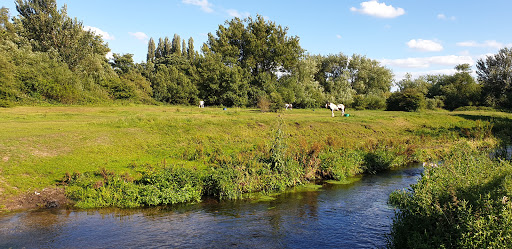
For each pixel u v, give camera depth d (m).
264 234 9.94
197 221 11.10
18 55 46.56
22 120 27.11
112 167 16.41
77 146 19.02
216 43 69.62
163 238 9.69
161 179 13.85
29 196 13.12
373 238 9.52
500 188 7.10
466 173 8.48
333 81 79.38
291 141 23.25
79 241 9.49
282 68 69.94
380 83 81.62
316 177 17.09
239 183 14.41
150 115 31.42
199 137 23.08
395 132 30.80
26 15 62.47
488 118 38.91
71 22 62.16
